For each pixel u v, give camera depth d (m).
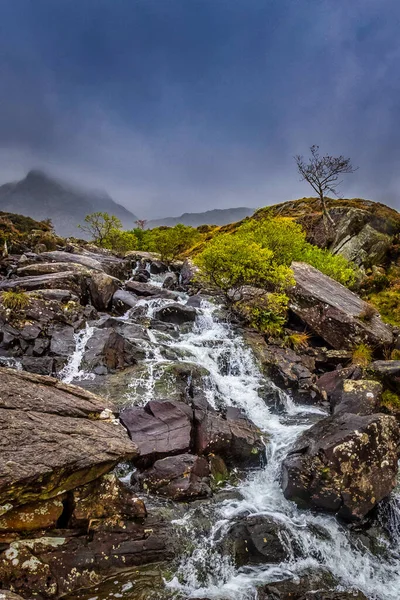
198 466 4.86
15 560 3.24
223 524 4.33
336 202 23.19
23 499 3.37
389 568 4.30
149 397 6.24
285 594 3.71
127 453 4.00
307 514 4.70
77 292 9.94
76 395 4.36
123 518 3.92
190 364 7.48
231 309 10.61
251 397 7.32
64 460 3.52
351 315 9.40
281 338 9.66
